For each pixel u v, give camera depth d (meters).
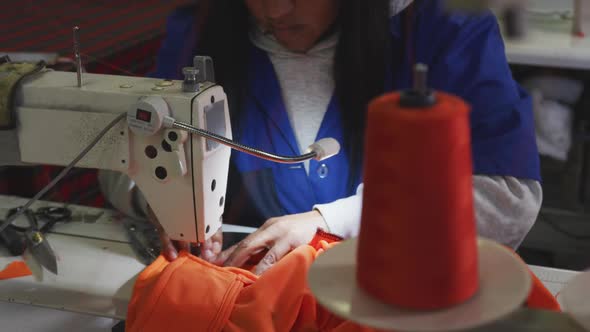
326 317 1.11
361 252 0.69
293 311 1.10
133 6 2.79
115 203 1.52
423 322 0.64
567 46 2.40
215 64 1.70
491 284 0.69
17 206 1.53
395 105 0.63
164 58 1.88
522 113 1.56
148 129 1.16
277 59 1.71
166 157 1.20
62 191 2.21
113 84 1.25
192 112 1.16
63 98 1.24
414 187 0.62
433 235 0.63
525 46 2.41
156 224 1.37
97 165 1.26
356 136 1.66
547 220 2.78
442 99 0.64
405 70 1.66
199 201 1.24
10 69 1.30
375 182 0.64
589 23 2.52
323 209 1.45
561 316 0.75
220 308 1.10
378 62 1.62
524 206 1.49
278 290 1.11
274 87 1.71
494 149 1.52
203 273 1.16
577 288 0.78
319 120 1.70
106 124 1.22
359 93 1.63
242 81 1.70
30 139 1.28
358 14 1.56
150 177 1.24
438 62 1.62
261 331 1.07
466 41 1.62
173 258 1.29
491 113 1.55
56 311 1.26
